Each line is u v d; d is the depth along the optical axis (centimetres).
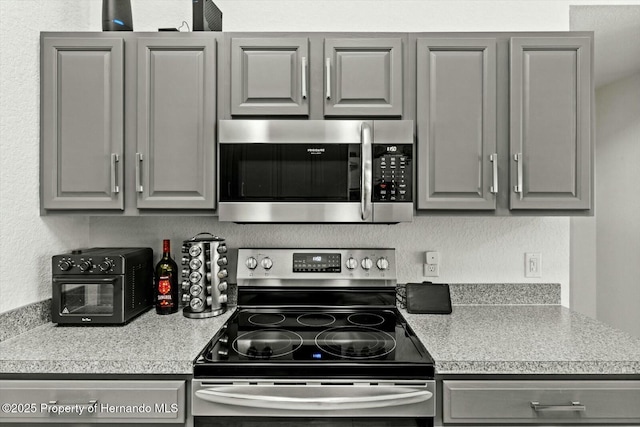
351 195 151
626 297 308
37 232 152
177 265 180
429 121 153
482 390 116
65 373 116
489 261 186
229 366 115
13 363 115
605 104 331
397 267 186
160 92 152
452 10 188
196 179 153
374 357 120
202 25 160
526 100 152
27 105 147
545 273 186
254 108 154
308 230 187
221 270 165
